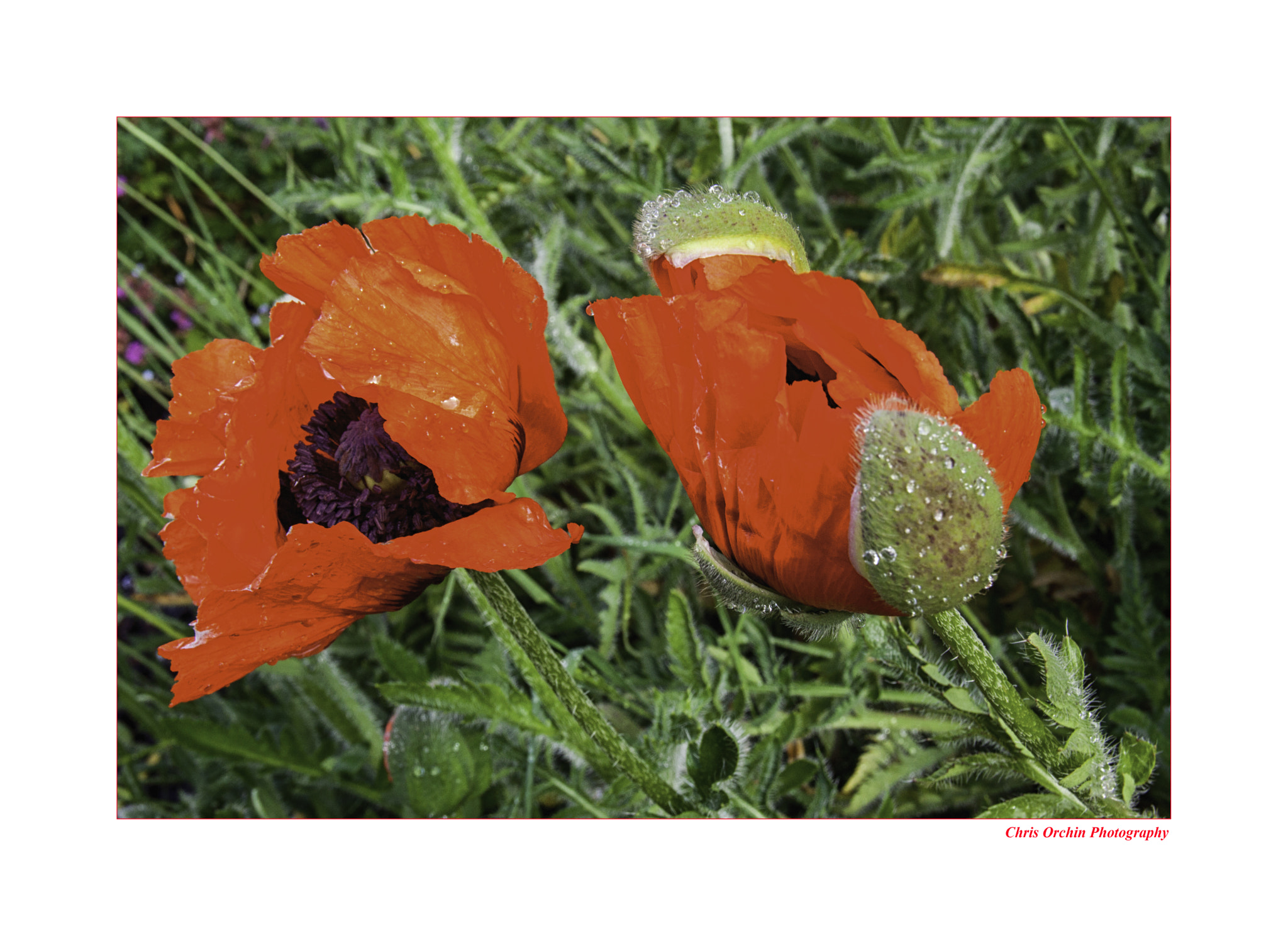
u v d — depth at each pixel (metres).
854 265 0.86
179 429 0.58
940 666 0.63
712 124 0.86
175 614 1.05
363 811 0.85
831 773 0.75
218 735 0.76
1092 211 0.89
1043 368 0.83
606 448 0.86
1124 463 0.73
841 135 0.95
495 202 0.94
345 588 0.53
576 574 0.92
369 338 0.53
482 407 0.53
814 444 0.51
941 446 0.50
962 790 0.72
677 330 0.52
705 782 0.60
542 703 0.67
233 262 1.18
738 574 0.53
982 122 0.85
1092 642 0.78
